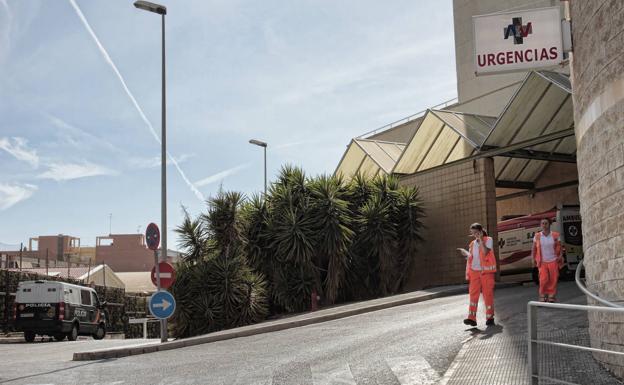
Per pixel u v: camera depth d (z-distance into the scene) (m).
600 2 7.74
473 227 12.23
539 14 9.14
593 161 8.09
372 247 23.58
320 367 9.51
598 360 7.35
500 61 9.21
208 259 21.42
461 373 8.17
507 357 8.88
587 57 8.26
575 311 11.41
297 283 21.91
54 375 10.85
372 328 13.73
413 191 25.05
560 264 14.32
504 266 24.12
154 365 11.38
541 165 27.55
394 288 23.77
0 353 16.92
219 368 10.26
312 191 22.66
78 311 25.45
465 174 24.11
